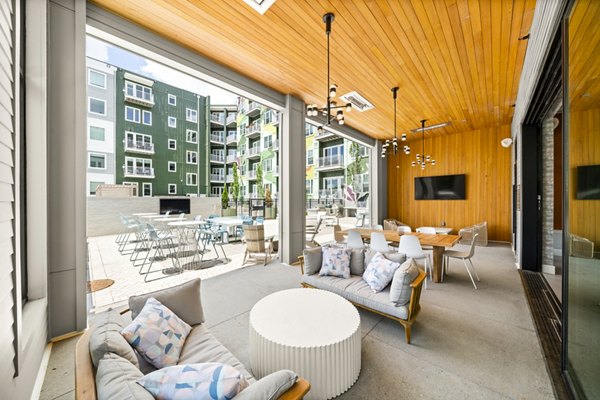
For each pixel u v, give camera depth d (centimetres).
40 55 196
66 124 215
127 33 256
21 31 188
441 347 197
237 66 344
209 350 147
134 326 134
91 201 839
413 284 205
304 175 468
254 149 1781
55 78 210
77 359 108
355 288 247
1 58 124
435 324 233
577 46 149
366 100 450
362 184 1320
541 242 393
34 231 195
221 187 1958
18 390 131
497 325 230
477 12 238
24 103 191
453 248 563
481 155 646
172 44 290
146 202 966
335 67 341
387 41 284
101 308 275
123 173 1390
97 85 1323
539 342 203
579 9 145
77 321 219
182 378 85
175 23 261
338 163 1405
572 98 154
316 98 456
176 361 137
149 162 1489
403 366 175
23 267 190
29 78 192
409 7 232
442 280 351
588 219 156
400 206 782
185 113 1641
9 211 124
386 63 330
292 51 307
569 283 161
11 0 142
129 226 600
